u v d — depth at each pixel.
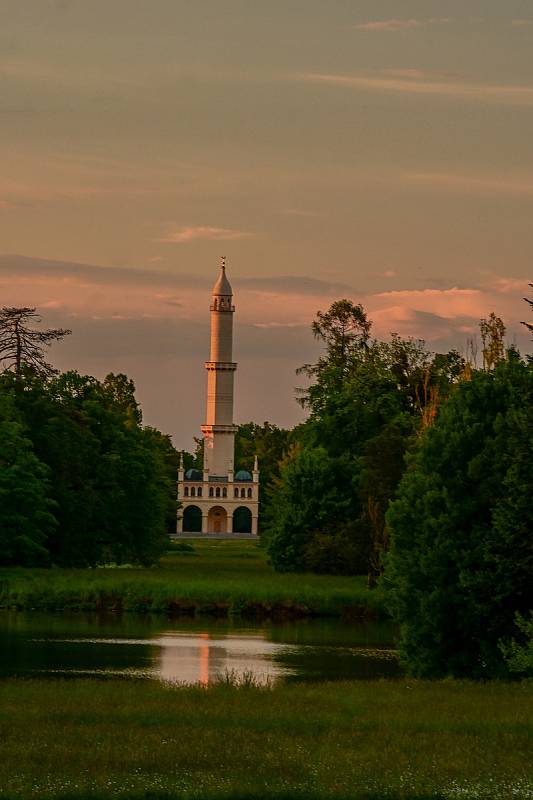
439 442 72.38
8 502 128.75
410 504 72.25
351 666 74.69
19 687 57.22
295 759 39.53
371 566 120.38
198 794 34.91
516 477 64.56
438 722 46.62
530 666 59.94
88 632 92.25
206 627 98.88
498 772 37.72
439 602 67.50
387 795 35.16
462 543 68.31
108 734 43.88
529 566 64.19
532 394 68.12
